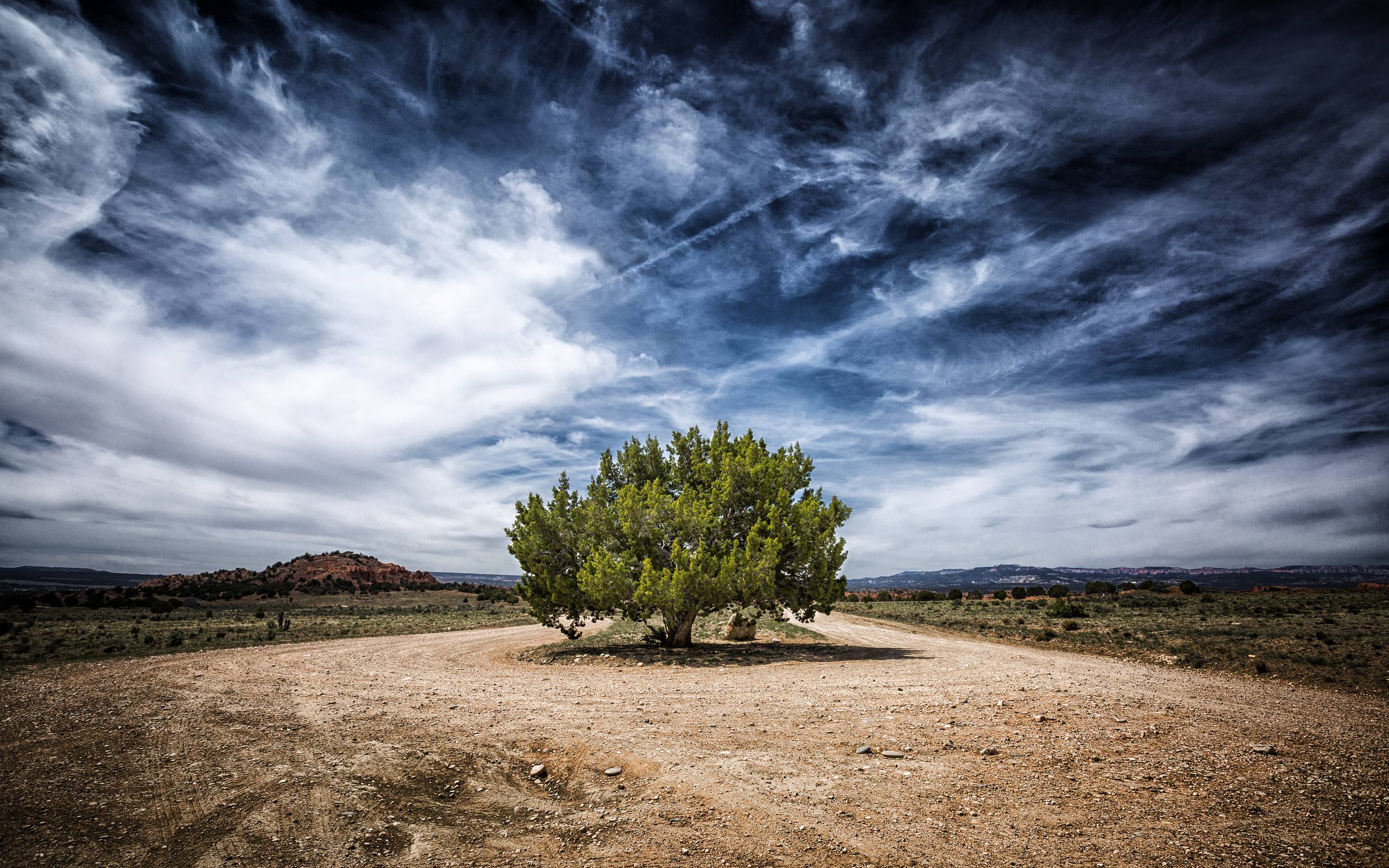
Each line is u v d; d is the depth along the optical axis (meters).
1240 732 10.48
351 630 40.91
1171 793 7.77
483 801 7.86
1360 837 6.64
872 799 7.57
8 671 18.02
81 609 58.88
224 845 6.71
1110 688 14.43
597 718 11.54
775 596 25.64
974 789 7.89
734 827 6.89
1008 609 62.38
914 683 15.72
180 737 10.18
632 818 7.21
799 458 29.08
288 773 8.59
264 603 82.38
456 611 70.25
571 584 27.17
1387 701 15.70
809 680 16.88
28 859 6.38
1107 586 86.19
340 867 6.29
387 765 8.91
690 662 22.17
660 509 26.28
